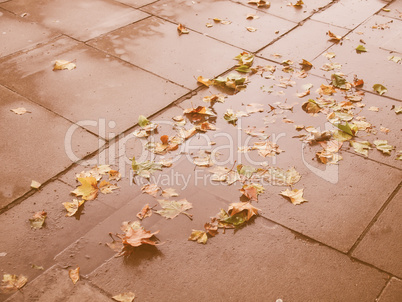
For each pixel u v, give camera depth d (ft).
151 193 6.53
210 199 6.51
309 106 7.97
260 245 6.01
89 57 8.88
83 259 5.79
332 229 6.22
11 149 7.01
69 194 6.48
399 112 8.02
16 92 8.00
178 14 10.35
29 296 5.44
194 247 5.96
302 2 11.00
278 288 5.61
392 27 10.32
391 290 5.64
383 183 6.84
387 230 6.23
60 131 7.34
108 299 5.45
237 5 10.84
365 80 8.70
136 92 8.14
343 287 5.65
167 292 5.54
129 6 10.53
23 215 6.20
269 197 6.57
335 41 9.74
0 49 8.95
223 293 5.55
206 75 8.64
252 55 9.09
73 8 10.32
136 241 5.87
